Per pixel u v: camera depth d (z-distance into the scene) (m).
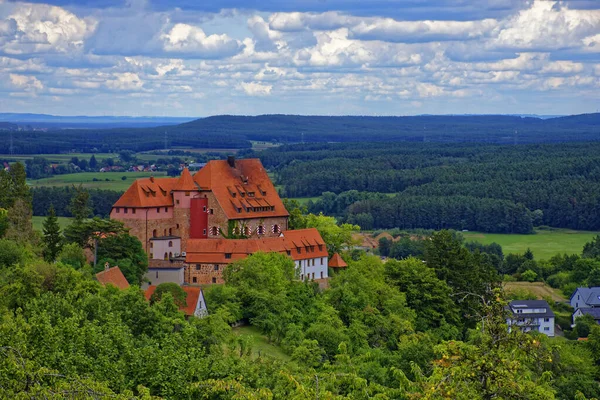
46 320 122.31
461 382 83.25
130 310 154.00
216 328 162.25
